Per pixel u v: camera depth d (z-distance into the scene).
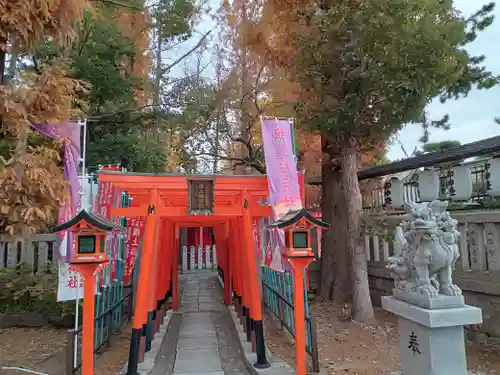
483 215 6.38
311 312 9.01
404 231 4.68
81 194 5.76
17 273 8.88
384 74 7.00
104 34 9.85
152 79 12.43
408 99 7.15
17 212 4.05
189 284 15.30
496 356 5.89
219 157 11.70
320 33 7.48
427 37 6.57
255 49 10.00
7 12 3.98
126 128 10.77
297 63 7.87
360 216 8.23
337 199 10.20
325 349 6.72
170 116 10.73
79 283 6.22
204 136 12.08
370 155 11.61
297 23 8.45
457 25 7.18
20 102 4.18
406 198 10.41
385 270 9.06
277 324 8.41
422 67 6.83
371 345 6.82
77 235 4.57
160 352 6.85
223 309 10.70
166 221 8.73
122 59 10.77
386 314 8.64
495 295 6.15
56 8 4.29
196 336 7.99
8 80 4.80
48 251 9.42
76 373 5.58
